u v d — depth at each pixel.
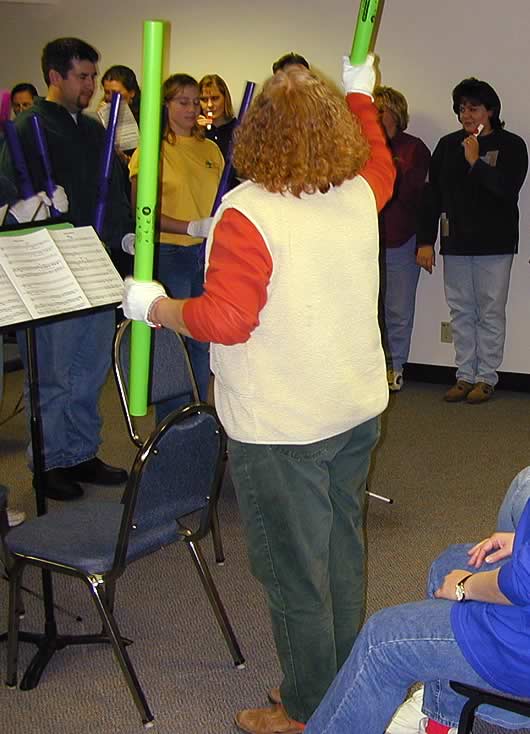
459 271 4.65
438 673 1.54
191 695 2.25
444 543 3.06
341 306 1.68
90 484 3.54
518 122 4.65
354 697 1.61
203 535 2.30
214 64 5.19
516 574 1.39
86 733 2.11
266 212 1.57
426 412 4.51
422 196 4.67
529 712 1.49
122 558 2.06
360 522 2.01
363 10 1.89
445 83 4.75
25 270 2.16
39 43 5.48
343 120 1.61
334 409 1.71
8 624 2.31
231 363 1.69
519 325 4.81
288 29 4.99
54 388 3.40
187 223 3.54
